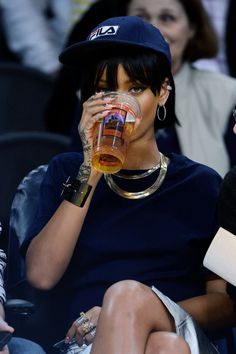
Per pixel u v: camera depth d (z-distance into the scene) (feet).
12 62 56.70
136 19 32.58
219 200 31.65
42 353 31.78
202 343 30.35
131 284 29.78
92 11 45.27
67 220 31.94
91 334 31.12
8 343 31.99
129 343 28.55
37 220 33.17
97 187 32.89
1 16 56.39
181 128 41.57
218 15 51.21
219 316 32.24
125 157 31.40
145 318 29.19
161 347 28.60
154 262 32.42
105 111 30.30
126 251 32.35
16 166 45.37
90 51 32.27
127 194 32.68
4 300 32.07
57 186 33.42
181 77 42.65
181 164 33.37
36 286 32.53
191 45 43.27
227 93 42.45
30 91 51.31
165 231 32.48
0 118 51.11
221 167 41.63
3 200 45.37
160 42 32.45
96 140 30.25
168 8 42.75
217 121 42.14
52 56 56.49
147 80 31.96
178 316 30.01
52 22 56.80
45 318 33.99
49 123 47.85
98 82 32.12
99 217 32.68
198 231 32.68
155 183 32.81
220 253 30.12
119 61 31.83
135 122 30.66
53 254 32.09
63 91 47.26
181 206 32.78
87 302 32.32
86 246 32.53
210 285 33.12
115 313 29.04
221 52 51.03
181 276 32.55
